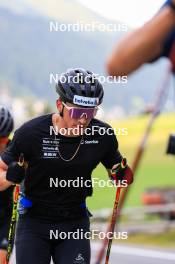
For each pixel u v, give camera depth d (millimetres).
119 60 6266
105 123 9711
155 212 33125
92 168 9633
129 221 32812
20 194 9867
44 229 9711
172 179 40594
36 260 9594
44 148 9414
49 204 9641
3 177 9680
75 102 9180
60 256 9656
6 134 12109
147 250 24578
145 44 6191
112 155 9852
